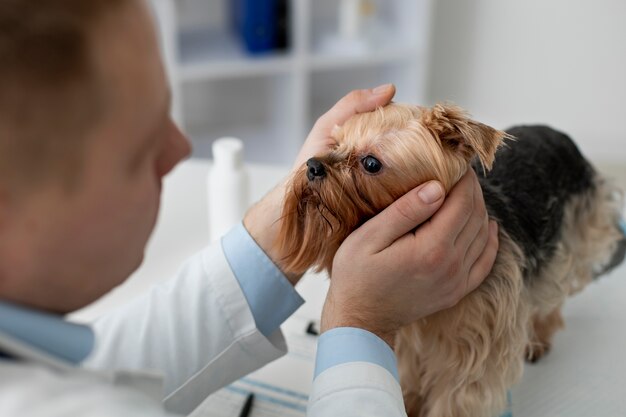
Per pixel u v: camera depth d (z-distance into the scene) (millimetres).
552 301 980
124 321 755
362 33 2650
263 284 796
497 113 2998
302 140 2650
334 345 645
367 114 816
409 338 897
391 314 694
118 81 401
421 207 659
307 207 811
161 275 1130
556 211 1000
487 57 2867
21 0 356
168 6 2229
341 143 822
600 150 2980
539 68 2863
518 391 927
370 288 672
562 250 1012
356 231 686
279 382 916
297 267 827
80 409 396
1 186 385
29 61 355
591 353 996
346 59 2541
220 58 2453
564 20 2738
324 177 788
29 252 421
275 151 2738
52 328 432
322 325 698
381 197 774
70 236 430
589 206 1106
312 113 2963
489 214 877
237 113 2979
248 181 1179
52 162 387
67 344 437
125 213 455
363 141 787
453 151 761
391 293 678
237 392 898
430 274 676
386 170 764
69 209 415
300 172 820
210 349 772
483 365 869
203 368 767
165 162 516
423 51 2623
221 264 792
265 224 825
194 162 1524
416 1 2564
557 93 2908
